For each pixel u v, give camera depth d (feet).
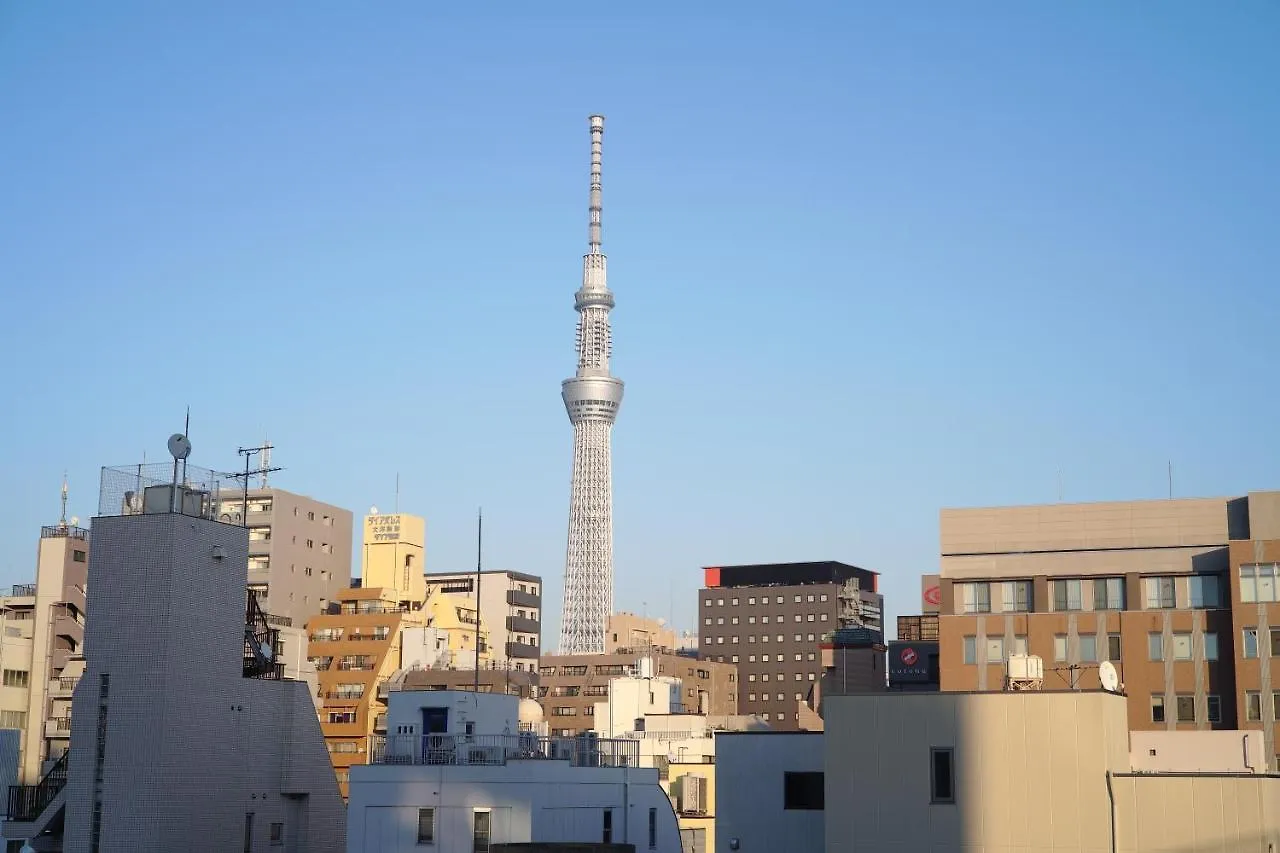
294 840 296.51
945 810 198.59
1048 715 196.85
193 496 281.54
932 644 544.62
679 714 470.80
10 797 281.13
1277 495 382.83
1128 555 402.93
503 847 197.67
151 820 262.67
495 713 268.00
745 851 258.98
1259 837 186.19
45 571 536.83
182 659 271.28
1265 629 370.32
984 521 420.36
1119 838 191.21
